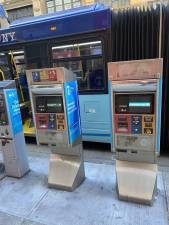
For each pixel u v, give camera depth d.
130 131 2.48
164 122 3.92
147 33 3.74
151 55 3.80
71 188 3.02
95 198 2.85
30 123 5.36
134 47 3.87
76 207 2.72
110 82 2.38
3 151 3.49
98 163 3.84
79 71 4.21
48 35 4.30
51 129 2.91
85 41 4.03
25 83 5.29
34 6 13.30
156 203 2.65
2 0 14.04
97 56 4.00
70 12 4.17
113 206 2.67
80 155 3.17
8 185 3.33
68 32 4.10
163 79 3.76
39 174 3.61
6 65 5.20
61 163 3.22
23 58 4.95
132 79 2.29
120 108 2.44
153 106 2.31
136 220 2.42
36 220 2.56
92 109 4.23
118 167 2.85
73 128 2.94
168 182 3.09
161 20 3.60
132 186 2.71
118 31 3.88
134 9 3.79
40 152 4.60
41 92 2.80
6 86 3.21
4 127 3.34
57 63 4.39
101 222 2.45
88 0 11.58
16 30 4.63
